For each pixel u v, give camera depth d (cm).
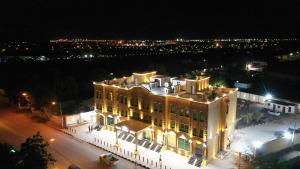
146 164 5603
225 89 6550
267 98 9419
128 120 6762
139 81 7388
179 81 6825
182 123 5925
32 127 7594
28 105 9131
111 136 6981
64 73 14250
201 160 5578
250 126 7362
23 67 16012
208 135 5556
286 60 17800
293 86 11544
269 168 4897
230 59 19150
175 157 5900
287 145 6291
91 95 10881
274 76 13275
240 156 5631
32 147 4197
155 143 6366
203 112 5519
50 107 8281
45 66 16400
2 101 10338
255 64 15612
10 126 7656
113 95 7150
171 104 6056
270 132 6900
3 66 16162
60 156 5938
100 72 12712
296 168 5456
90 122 7950
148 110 6475
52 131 7338
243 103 9419
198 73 13725
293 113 8475
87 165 5581
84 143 6619
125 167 5534
